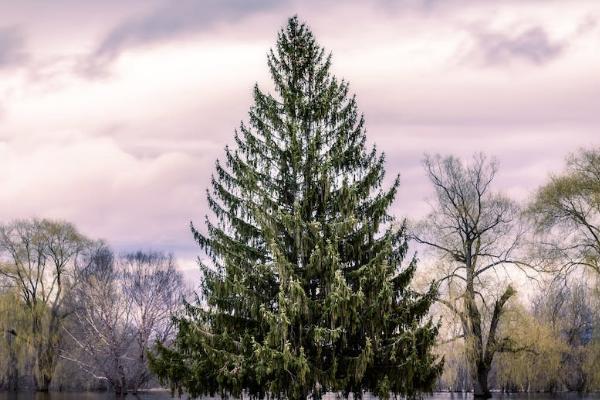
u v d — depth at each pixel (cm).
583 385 4141
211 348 2517
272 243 2547
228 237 2744
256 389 2625
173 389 2658
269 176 2855
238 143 2881
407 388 2539
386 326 2567
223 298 2669
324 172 2747
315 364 2552
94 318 5528
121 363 5412
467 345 3928
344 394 2639
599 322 3769
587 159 3853
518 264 3972
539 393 4575
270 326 2481
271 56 3133
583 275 3766
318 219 2778
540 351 4003
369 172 2791
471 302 4006
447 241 4241
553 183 3875
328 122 2972
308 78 3138
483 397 4028
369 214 2750
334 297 2430
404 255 2730
